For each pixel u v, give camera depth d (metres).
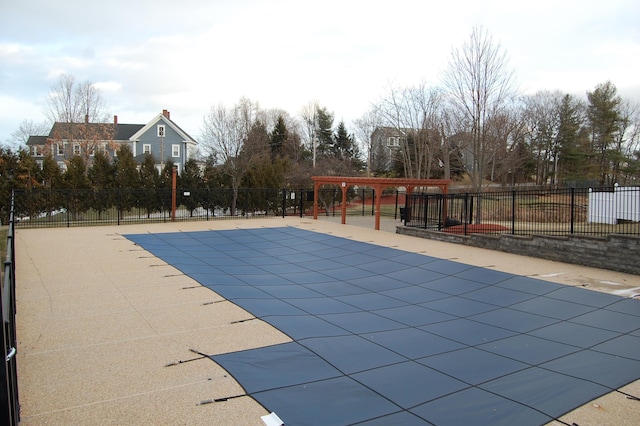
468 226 16.91
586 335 7.21
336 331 7.26
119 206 21.88
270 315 7.94
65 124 39.81
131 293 9.12
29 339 6.50
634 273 10.80
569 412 4.73
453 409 4.75
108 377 5.26
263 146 37.81
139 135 46.59
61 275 10.50
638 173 42.50
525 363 6.09
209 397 4.81
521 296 9.38
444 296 9.61
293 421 4.39
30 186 23.11
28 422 4.21
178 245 15.23
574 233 13.25
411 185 20.64
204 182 28.62
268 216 25.06
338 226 20.41
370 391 5.12
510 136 32.53
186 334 6.83
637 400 5.02
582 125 44.34
